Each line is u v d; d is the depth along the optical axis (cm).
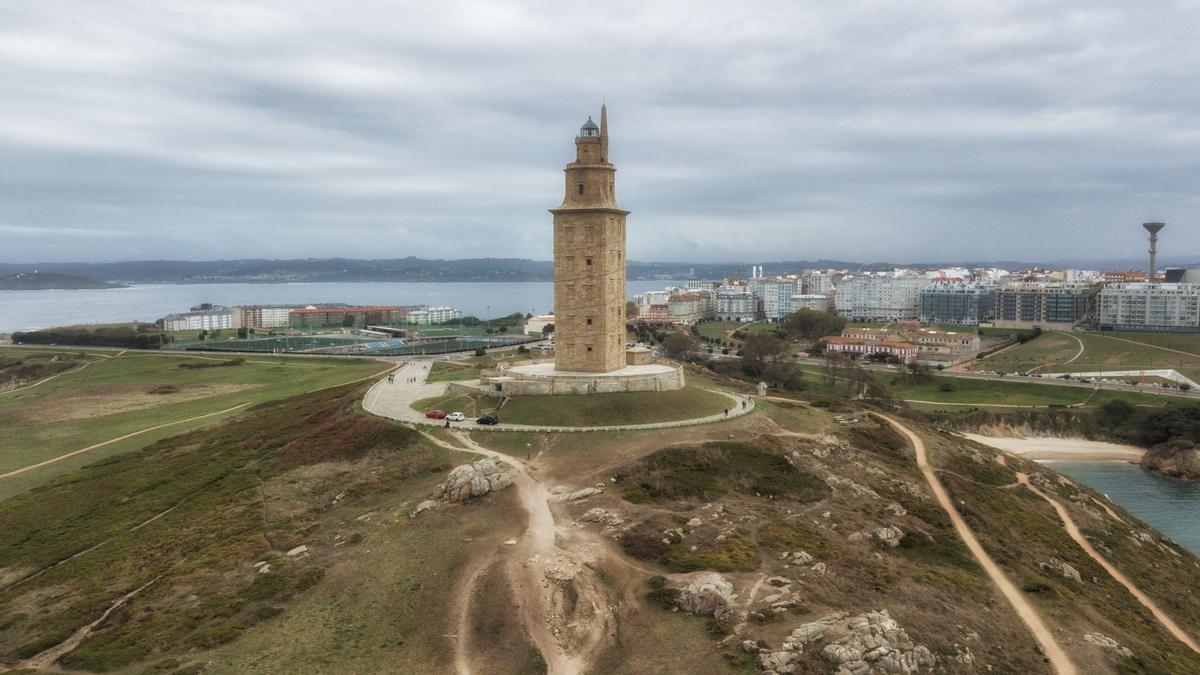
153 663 4922
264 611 5475
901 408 19925
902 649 4838
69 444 13312
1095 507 10556
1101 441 19225
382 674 4778
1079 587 7144
